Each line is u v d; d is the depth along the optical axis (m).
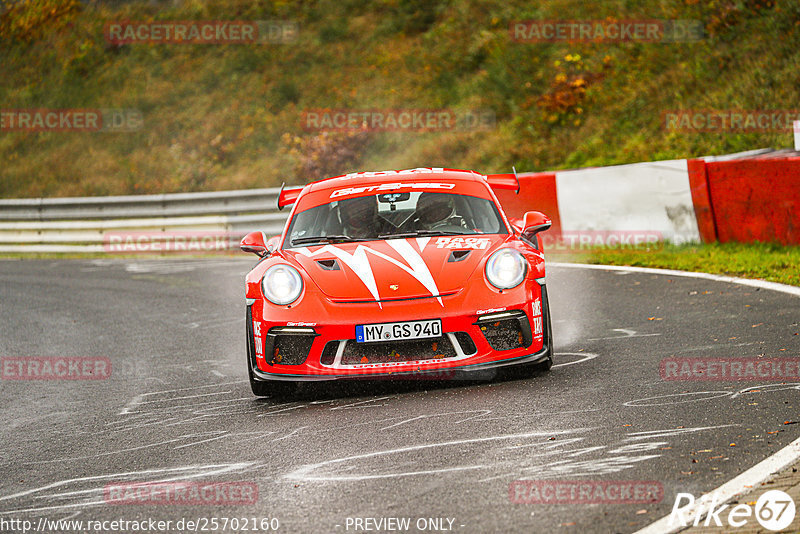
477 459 13.92
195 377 23.42
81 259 58.12
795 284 27.97
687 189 39.62
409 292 18.64
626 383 17.88
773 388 16.45
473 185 23.41
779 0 64.88
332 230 22.05
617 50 70.81
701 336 21.95
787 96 56.53
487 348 18.48
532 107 70.00
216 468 14.93
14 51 97.50
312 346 18.56
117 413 20.22
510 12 82.75
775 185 35.94
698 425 14.62
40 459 16.88
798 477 11.86
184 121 83.44
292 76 85.19
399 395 18.86
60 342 30.50
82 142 84.31
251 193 58.91
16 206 65.81
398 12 89.81
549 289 32.81
